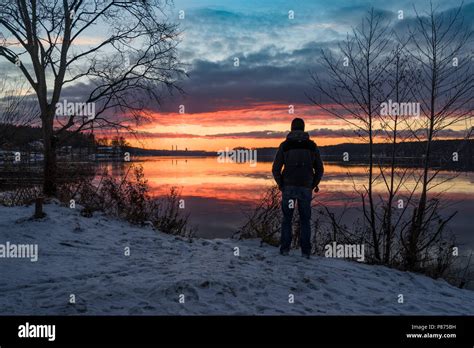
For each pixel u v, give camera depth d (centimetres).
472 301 623
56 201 1127
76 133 1241
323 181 2558
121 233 919
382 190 1914
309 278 620
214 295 532
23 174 1301
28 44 1194
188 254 767
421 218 795
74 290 536
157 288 533
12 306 486
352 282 639
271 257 754
